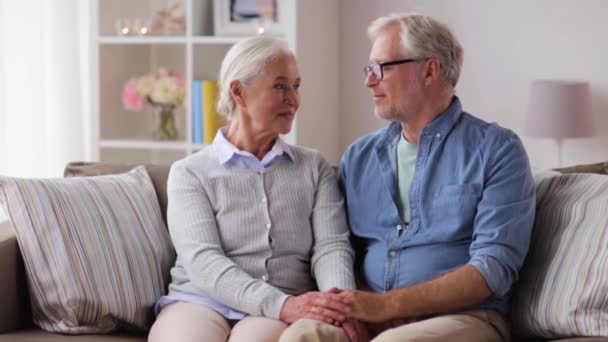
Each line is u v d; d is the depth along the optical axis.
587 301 2.35
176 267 2.80
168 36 4.79
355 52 5.01
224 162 2.77
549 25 4.78
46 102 4.63
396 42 2.71
